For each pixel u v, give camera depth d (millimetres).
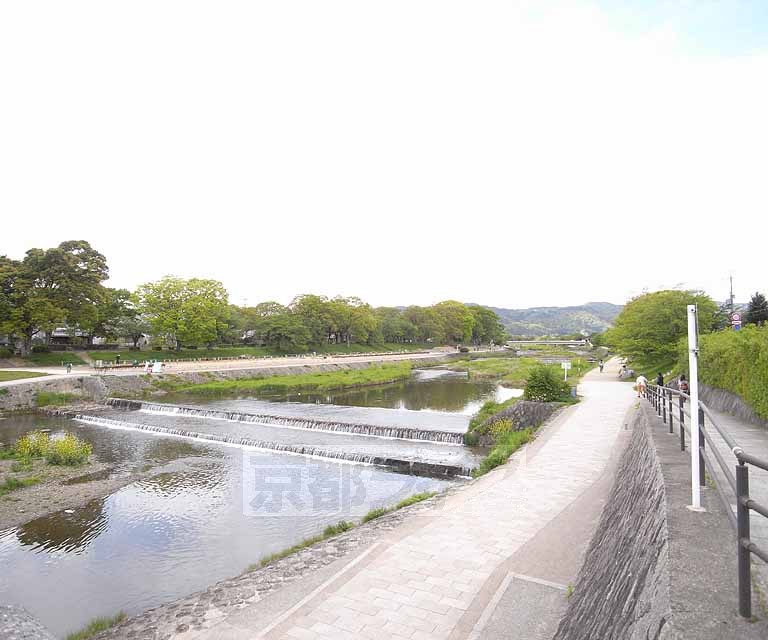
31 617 8977
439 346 140500
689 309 6074
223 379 54781
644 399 24406
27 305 53031
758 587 3885
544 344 142625
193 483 20375
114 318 69062
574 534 9891
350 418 33625
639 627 4031
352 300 116750
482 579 8273
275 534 15383
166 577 12898
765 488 6898
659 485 6727
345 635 6906
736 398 17172
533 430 21953
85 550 14469
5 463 23344
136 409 38906
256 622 7594
